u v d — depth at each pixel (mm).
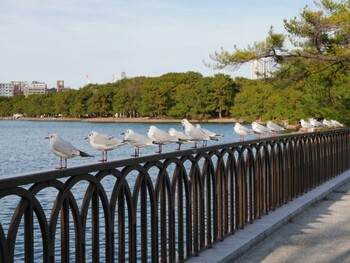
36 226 15820
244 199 8500
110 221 4914
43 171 4027
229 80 153375
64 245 4316
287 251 7516
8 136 109250
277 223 8930
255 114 124688
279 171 10375
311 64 25359
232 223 8008
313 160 13180
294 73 25766
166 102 167750
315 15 23875
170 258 6266
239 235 7945
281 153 10547
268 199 9820
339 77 27875
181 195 6555
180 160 6488
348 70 27000
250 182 8789
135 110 185375
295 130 59156
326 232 8703
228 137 95812
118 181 5098
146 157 5562
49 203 21906
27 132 127438
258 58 24141
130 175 31344
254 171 8984
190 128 9375
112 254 4953
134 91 180375
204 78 162000
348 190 13766
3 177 3641
